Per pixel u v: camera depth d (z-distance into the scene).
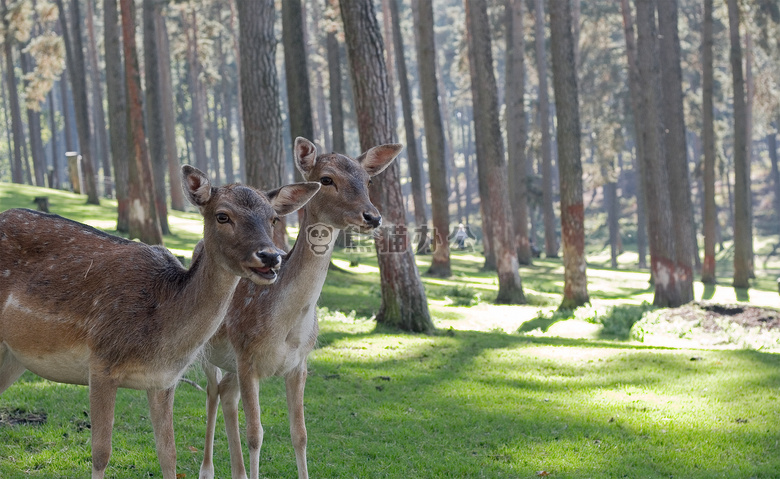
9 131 68.75
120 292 4.91
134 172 22.36
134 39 22.27
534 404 9.79
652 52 24.08
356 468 7.04
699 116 44.72
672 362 12.46
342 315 15.94
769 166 81.75
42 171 54.94
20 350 5.10
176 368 4.89
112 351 4.81
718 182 77.25
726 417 9.27
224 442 7.54
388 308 15.18
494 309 21.05
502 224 22.86
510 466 7.37
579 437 8.39
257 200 4.66
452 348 13.34
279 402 9.09
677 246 24.45
